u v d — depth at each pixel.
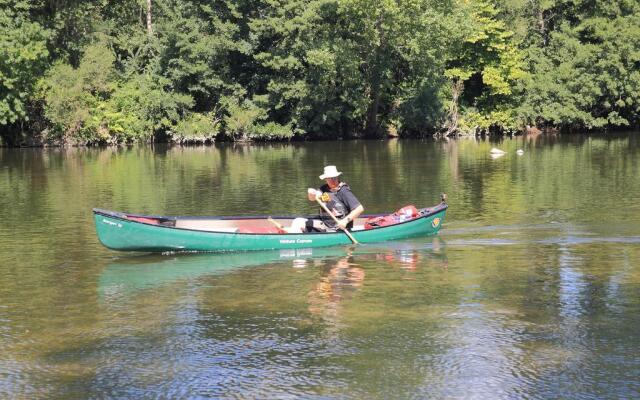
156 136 50.50
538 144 45.19
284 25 48.25
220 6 50.41
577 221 18.20
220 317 11.22
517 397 8.55
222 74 50.81
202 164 34.34
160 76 50.06
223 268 14.02
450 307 11.55
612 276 13.19
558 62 57.28
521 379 8.98
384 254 15.02
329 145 47.00
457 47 51.50
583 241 16.00
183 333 10.57
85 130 47.00
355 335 10.41
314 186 25.64
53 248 15.92
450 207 20.58
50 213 20.38
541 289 12.45
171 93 49.84
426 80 51.62
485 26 53.84
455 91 54.91
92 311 11.55
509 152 39.03
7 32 43.53
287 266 14.13
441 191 23.88
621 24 54.88
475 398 8.55
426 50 48.69
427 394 8.64
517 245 15.72
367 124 53.66
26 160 37.09
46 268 14.18
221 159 37.09
